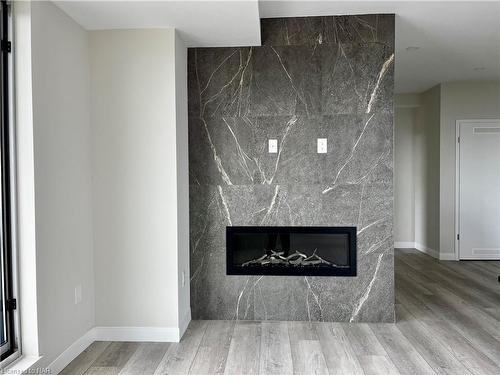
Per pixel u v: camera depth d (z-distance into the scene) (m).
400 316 3.62
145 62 3.10
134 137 3.11
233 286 3.55
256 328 3.34
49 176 2.53
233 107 3.51
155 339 3.11
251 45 3.47
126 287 3.14
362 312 3.46
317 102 3.44
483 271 5.37
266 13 3.36
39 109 2.42
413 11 3.36
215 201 3.54
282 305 3.52
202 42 3.39
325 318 3.49
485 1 3.17
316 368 2.62
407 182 7.18
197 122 3.53
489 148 5.98
